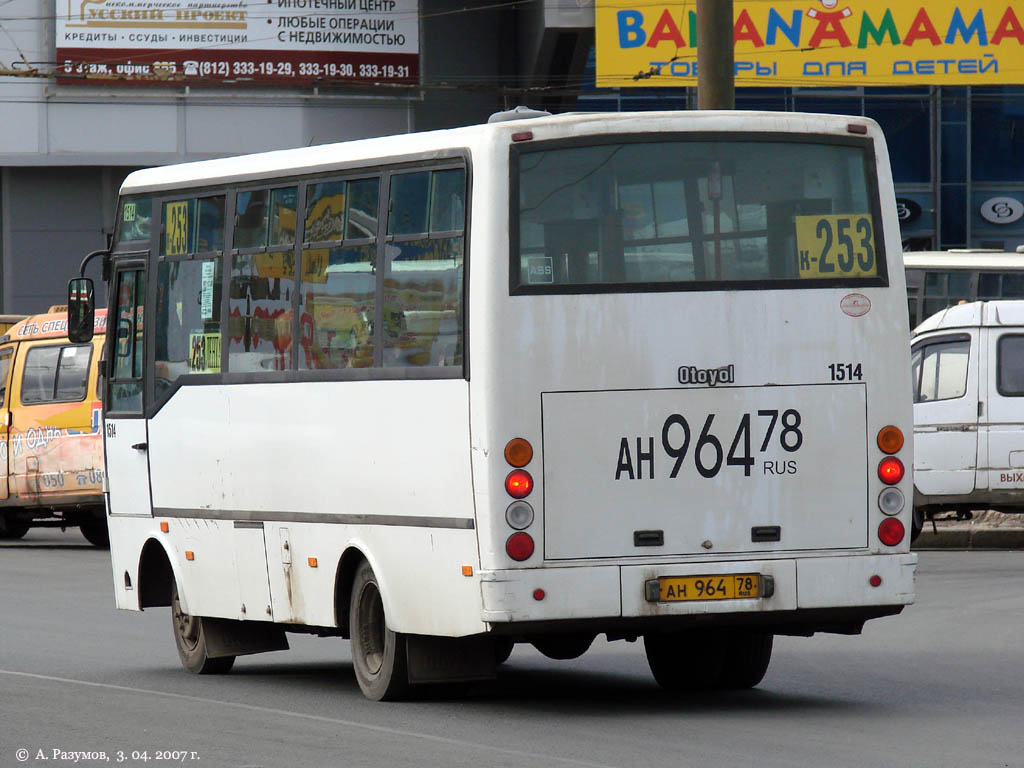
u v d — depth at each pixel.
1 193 109.31
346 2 108.19
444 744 22.08
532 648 35.00
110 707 26.11
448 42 112.38
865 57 101.75
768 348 24.53
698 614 24.02
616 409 24.00
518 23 112.75
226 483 29.61
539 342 23.84
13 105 107.19
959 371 55.81
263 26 107.38
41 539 70.56
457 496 24.27
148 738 22.94
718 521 24.20
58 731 23.61
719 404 24.31
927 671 29.84
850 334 24.81
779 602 24.28
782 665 30.88
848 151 25.25
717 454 24.27
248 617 29.31
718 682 27.80
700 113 24.78
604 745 21.95
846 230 25.06
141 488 32.25
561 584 23.67
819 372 24.67
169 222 31.55
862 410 24.80
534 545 23.67
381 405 25.84
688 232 24.52
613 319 24.08
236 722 24.34
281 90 108.00
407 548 25.34
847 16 101.56
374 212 26.33
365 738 22.67
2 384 64.00
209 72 107.06
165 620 40.47
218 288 29.95
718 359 24.34
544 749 21.66
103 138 107.62
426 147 25.39
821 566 24.45
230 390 29.48
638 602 23.84
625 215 24.34
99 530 65.69
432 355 24.86
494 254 23.86
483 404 23.72
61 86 107.31
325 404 27.09
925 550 56.84
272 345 28.45
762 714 24.86
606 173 24.38
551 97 111.38
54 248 109.56
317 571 27.42
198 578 30.67
